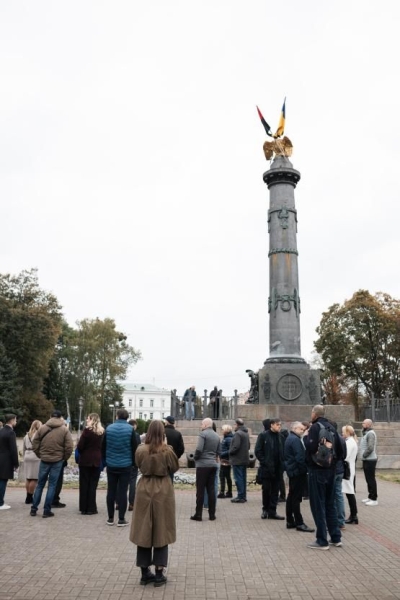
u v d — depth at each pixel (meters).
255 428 27.41
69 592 7.29
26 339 56.75
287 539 10.57
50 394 75.12
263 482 12.73
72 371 79.38
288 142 32.00
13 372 55.25
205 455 12.51
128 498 13.92
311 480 9.95
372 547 9.93
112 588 7.49
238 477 15.23
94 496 12.91
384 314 56.78
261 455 12.80
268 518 12.70
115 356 81.62
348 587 7.61
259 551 9.62
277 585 7.68
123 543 10.00
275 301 30.06
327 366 59.91
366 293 58.12
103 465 13.41
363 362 58.56
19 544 9.85
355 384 61.16
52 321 59.50
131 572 8.26
